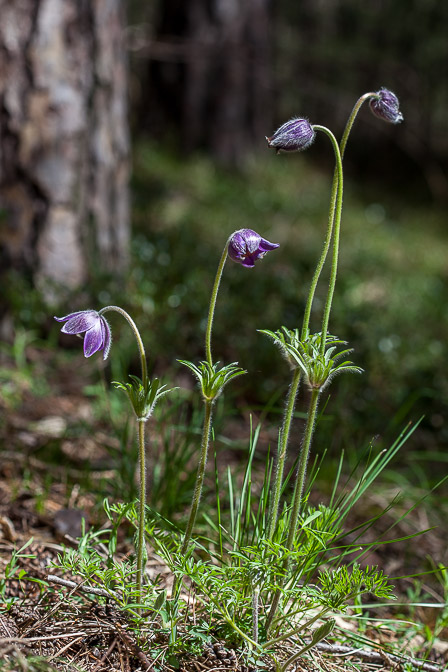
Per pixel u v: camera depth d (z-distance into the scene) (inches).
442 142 693.3
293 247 352.2
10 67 191.6
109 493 127.7
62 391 178.1
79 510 119.8
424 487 160.2
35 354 191.8
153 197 379.9
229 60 490.6
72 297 200.5
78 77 199.2
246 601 86.9
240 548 83.8
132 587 87.4
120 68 214.1
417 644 106.0
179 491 121.0
